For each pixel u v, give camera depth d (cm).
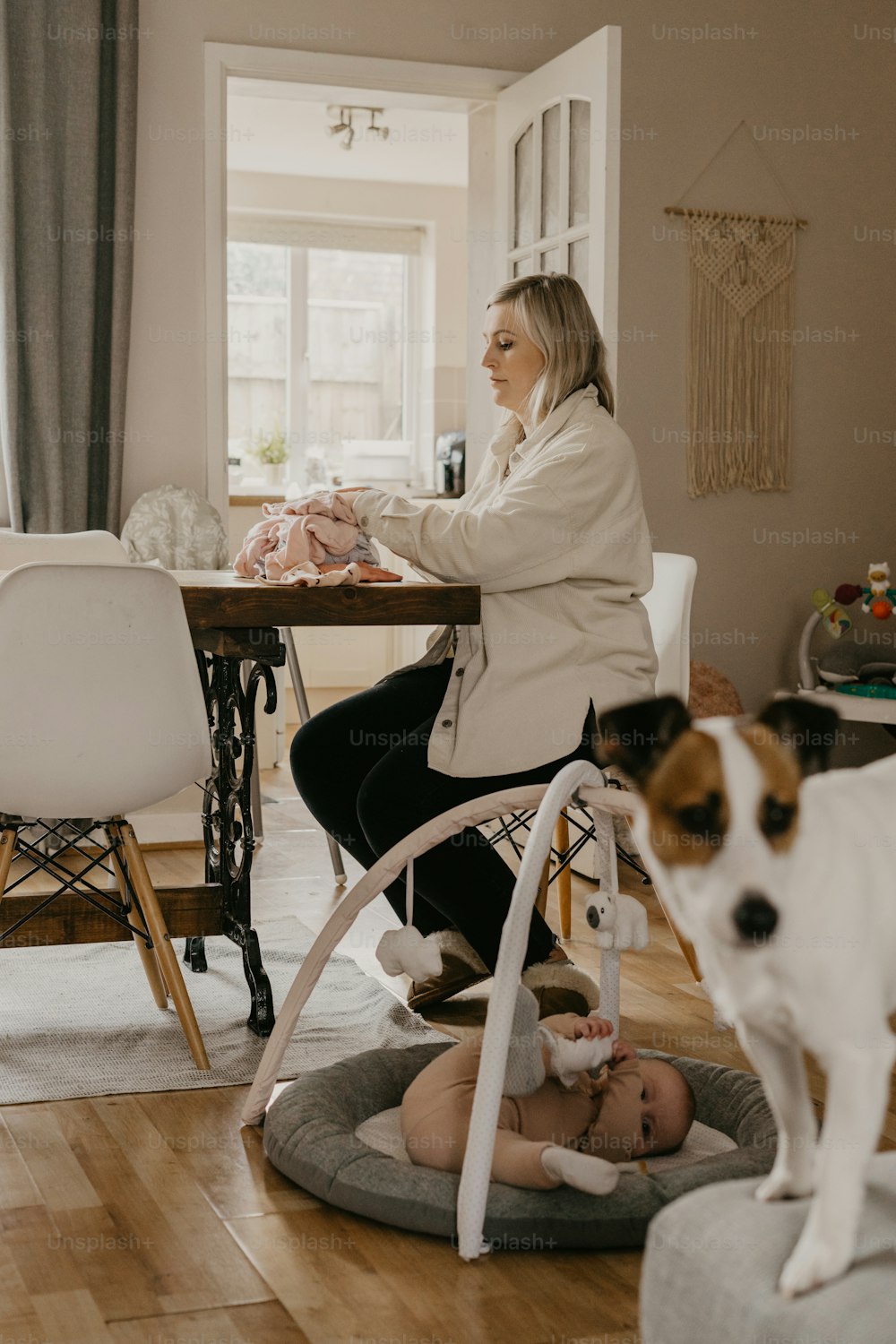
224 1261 160
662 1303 104
